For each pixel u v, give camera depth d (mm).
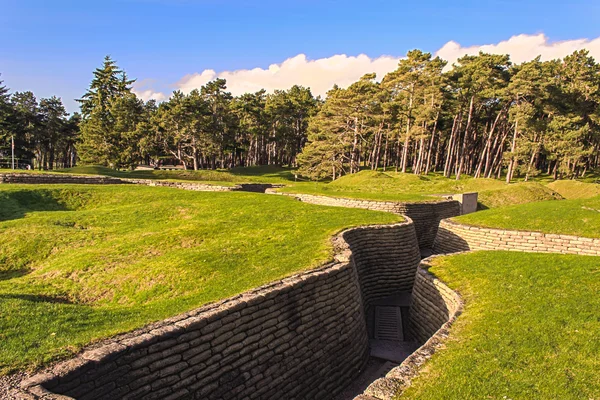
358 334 11422
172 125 62875
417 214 25453
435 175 66250
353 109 58406
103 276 12383
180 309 8805
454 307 10594
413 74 55188
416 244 18938
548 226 18516
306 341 9500
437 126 72812
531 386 6395
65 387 5520
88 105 70750
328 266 11336
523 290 10422
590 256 13023
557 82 58844
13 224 17484
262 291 8812
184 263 12562
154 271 12172
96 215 19797
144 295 10953
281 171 72500
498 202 35531
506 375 6727
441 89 60062
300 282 9570
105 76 70188
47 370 5719
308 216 19250
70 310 8688
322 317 10141
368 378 10867
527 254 13805
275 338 8703
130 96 66938
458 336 8328
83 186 25422
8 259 14422
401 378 6820
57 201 22844
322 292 10273
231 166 88688
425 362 7324
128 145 61062
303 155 60250
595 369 6734
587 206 20047
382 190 40281
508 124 64062
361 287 15359
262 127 78062
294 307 9336
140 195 24469
